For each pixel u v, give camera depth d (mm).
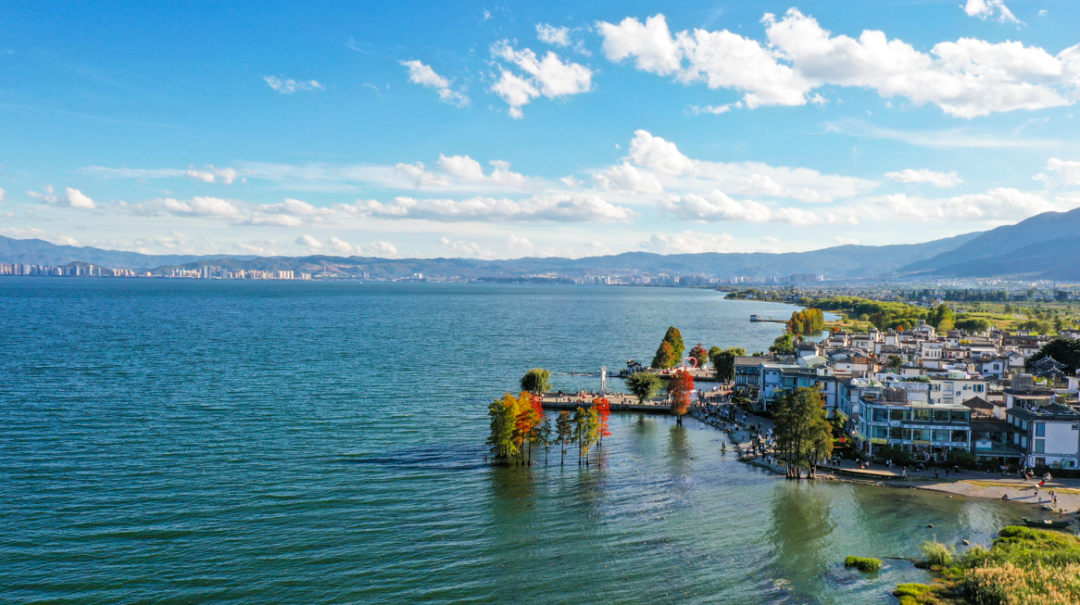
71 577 69062
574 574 73312
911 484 102500
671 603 67750
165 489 93625
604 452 122375
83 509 85812
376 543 79000
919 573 74500
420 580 70812
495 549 78812
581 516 89750
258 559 74000
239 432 124250
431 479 102250
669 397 170375
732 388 185125
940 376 138875
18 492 90938
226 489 94500
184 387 165125
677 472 110188
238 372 190125
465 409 149375
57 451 109312
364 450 115688
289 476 101000
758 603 67812
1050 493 97875
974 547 76750
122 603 64750
